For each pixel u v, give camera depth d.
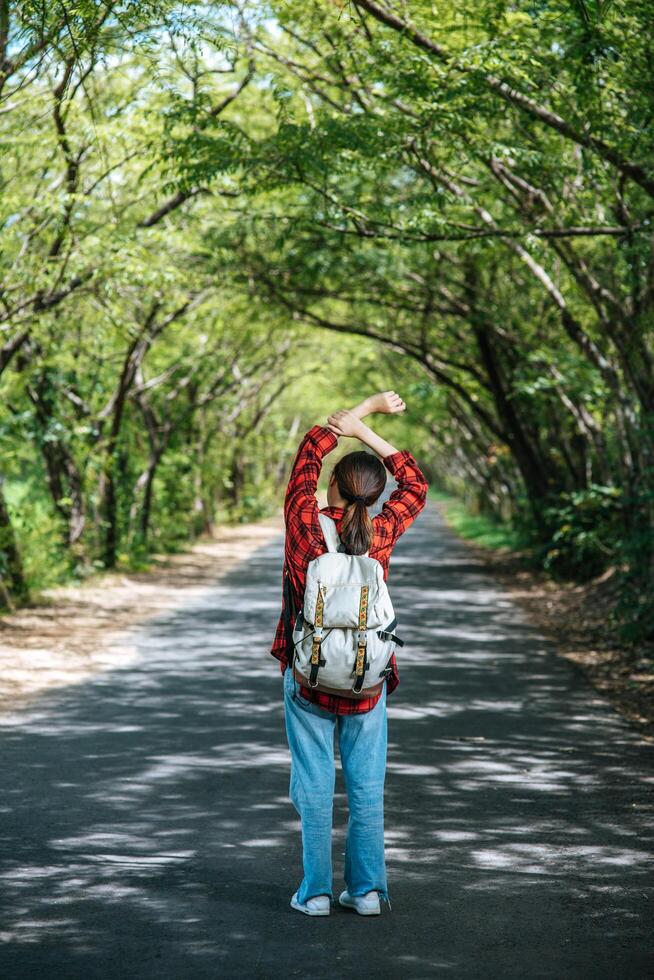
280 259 17.83
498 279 20.91
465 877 4.91
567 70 9.48
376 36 11.00
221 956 4.00
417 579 21.17
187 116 10.85
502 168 12.23
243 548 30.67
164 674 10.57
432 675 10.58
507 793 6.36
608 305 13.20
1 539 15.65
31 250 13.76
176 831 5.54
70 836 5.44
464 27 9.74
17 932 4.21
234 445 41.97
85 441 21.03
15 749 7.38
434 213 10.90
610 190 11.92
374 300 19.94
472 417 39.06
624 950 4.10
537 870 5.01
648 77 9.05
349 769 4.43
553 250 13.35
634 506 14.61
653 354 13.55
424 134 10.33
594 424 18.47
